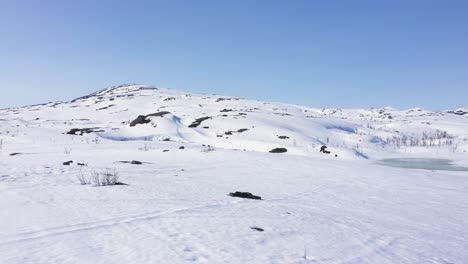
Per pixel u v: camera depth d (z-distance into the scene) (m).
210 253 8.37
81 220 10.33
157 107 197.12
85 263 7.11
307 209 15.34
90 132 82.81
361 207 17.28
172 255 7.96
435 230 13.71
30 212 10.99
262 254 8.70
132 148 48.00
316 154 78.19
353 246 10.30
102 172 22.30
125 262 7.31
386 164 70.06
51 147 48.31
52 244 8.16
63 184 17.03
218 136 103.50
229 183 22.06
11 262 6.95
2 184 16.00
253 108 198.38
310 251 9.39
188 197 15.53
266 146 86.69
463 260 10.24
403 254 10.10
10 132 68.56
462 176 38.97
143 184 18.67
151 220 10.88
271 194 18.94
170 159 36.59
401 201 20.19
